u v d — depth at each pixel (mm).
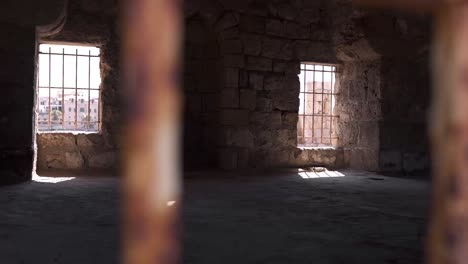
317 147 11844
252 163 10867
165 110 537
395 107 11383
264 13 11016
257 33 10914
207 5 10500
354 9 11219
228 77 10570
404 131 11461
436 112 538
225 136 10523
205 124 10812
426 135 11664
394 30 11219
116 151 9906
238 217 5281
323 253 3740
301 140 12977
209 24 10664
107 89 9859
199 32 10758
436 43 537
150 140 533
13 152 7941
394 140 11344
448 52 517
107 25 9836
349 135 11984
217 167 10664
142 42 529
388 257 3656
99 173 9609
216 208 5855
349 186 8547
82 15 9625
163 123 537
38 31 8781
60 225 4691
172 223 562
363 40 11242
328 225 4926
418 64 11695
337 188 8211
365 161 11492
